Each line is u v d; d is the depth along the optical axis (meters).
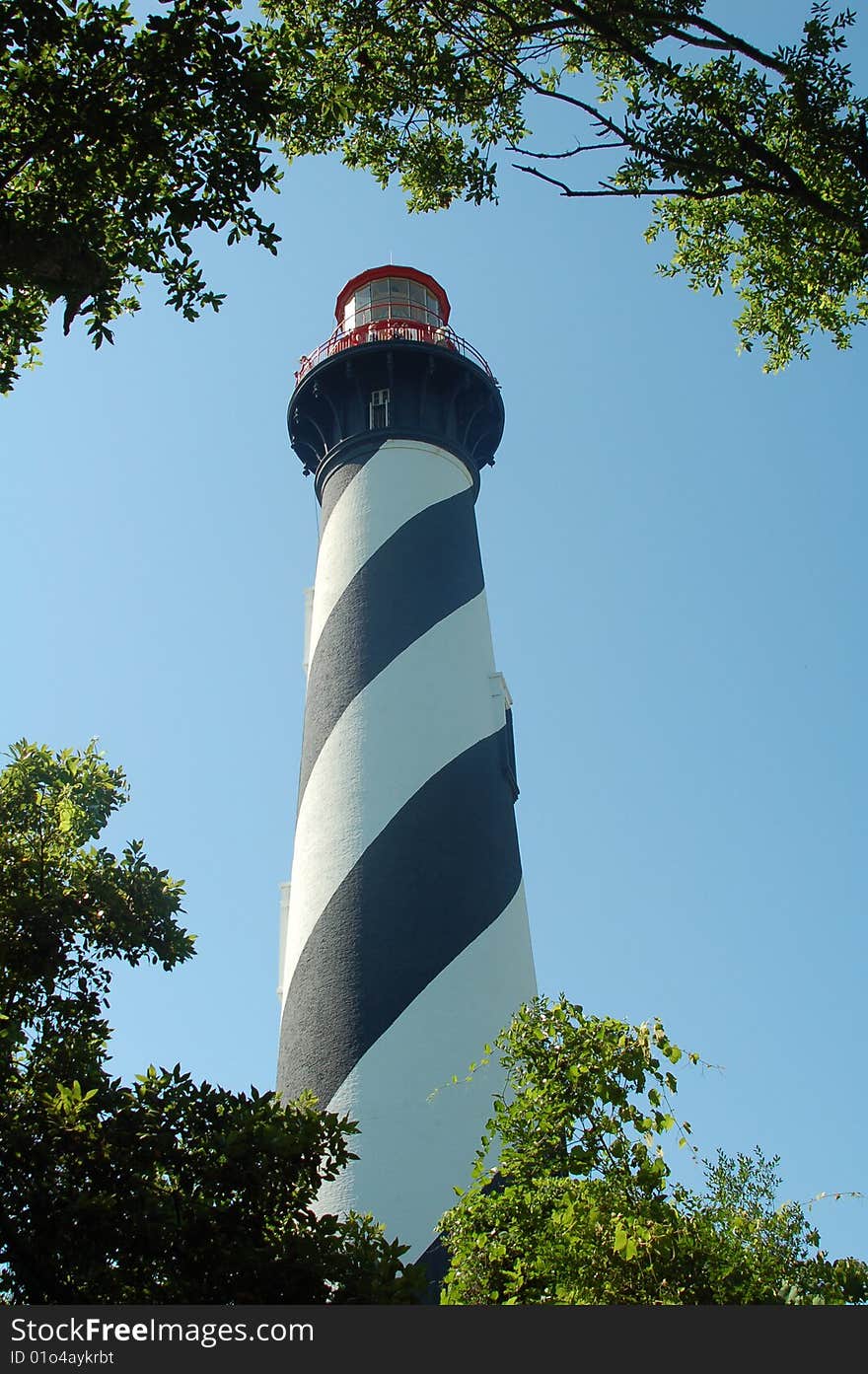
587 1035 13.79
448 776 23.38
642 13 12.98
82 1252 11.47
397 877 22.14
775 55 13.65
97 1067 13.56
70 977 14.62
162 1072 12.80
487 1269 12.98
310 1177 12.75
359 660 24.55
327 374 28.22
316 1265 11.79
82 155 12.02
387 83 15.16
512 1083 14.98
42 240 11.53
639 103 13.55
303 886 22.91
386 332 28.72
